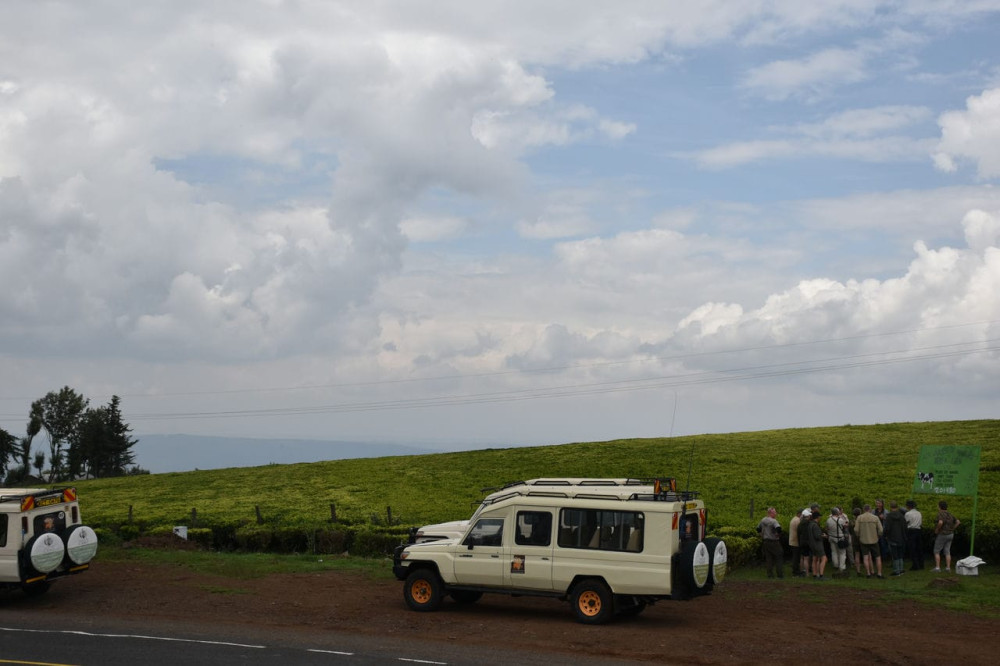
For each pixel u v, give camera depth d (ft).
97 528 120.47
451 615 63.26
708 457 169.89
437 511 132.67
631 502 59.21
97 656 48.93
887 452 159.33
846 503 117.91
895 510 84.89
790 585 78.02
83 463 408.87
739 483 139.54
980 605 66.90
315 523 118.83
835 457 157.99
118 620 61.52
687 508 60.59
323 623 60.23
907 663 48.19
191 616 63.10
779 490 131.13
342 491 164.04
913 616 62.75
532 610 65.87
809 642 53.62
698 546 58.49
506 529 62.44
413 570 65.72
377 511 136.67
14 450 361.71
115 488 198.80
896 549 84.02
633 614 63.77
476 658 48.67
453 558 63.57
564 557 60.29
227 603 68.33
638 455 181.78
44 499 70.38
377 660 47.93
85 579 81.20
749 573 88.53
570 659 48.67
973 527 87.56
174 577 82.12
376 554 101.40
